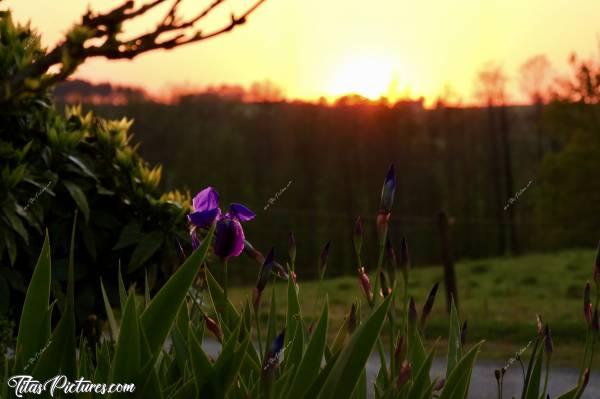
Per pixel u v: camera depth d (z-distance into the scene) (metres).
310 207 64.94
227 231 2.69
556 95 46.47
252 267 26.88
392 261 2.72
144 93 60.12
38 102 5.53
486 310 15.37
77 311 5.38
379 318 2.37
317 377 2.43
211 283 2.95
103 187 5.60
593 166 46.09
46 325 2.72
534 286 22.77
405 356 2.67
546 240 47.97
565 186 47.03
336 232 47.66
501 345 11.39
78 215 5.45
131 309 2.36
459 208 69.50
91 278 5.52
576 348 10.93
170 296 2.48
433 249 50.28
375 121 67.25
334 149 65.88
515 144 71.44
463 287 23.48
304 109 65.44
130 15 1.41
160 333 2.47
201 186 62.22
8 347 4.98
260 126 64.62
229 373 2.38
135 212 5.62
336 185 65.56
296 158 65.31
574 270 26.94
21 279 5.19
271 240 29.50
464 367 2.75
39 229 5.19
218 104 63.91
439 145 70.75
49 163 5.44
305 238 46.84
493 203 69.06
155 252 5.60
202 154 62.66
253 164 64.25
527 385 3.05
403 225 50.22
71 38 1.37
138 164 5.93
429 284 24.50
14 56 5.14
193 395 2.39
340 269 46.53
